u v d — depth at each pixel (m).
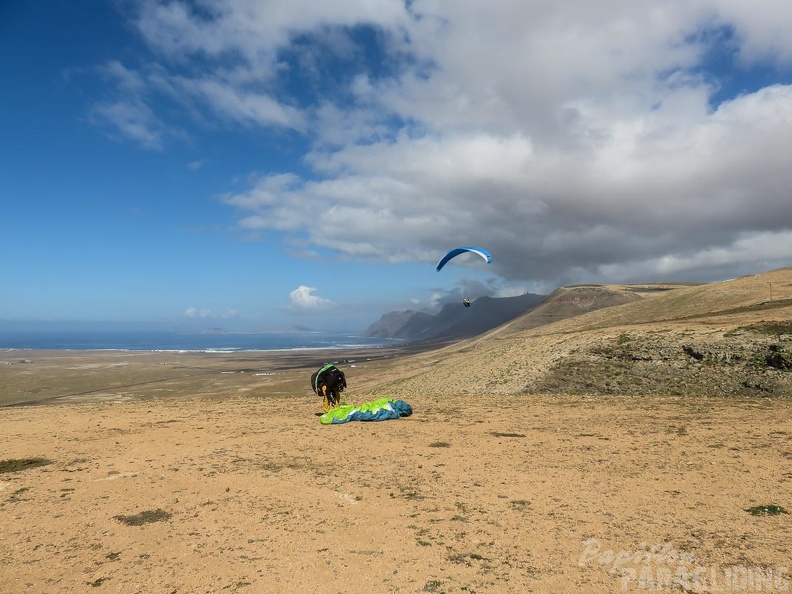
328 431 13.95
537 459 10.44
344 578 5.61
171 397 59.69
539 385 23.88
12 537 6.87
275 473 9.81
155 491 8.81
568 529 6.82
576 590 5.27
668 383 21.31
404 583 5.46
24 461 10.80
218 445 12.39
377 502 8.08
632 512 7.36
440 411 17.48
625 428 13.40
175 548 6.47
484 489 8.62
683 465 9.58
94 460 11.03
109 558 6.20
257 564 5.98
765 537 6.31
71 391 69.44
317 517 7.47
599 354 25.44
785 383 18.81
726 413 15.25
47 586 5.50
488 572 5.69
